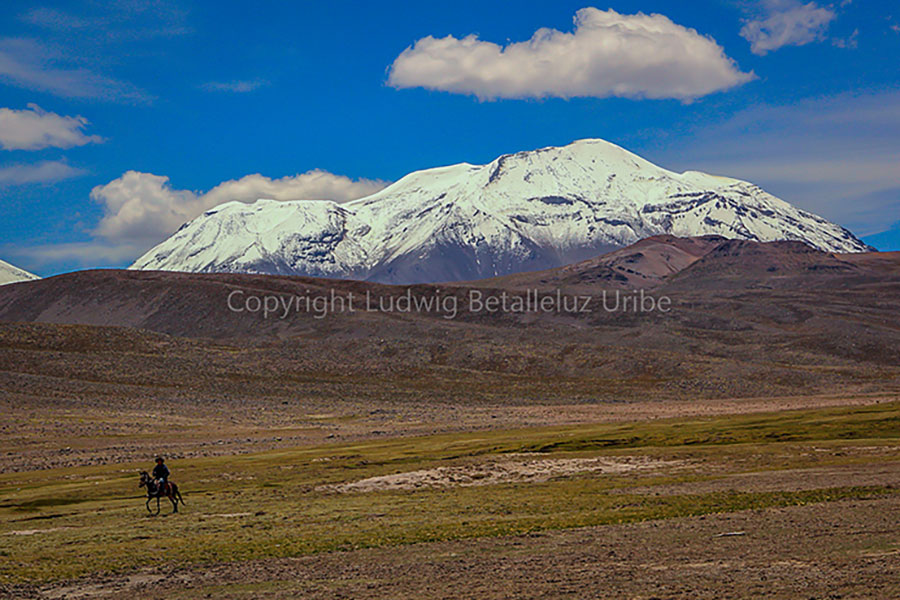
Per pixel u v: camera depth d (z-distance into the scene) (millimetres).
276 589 25047
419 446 88875
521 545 30750
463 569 26734
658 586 22906
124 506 49031
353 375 189250
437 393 170500
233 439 106438
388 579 25766
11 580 27297
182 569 28625
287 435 111438
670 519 35500
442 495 50000
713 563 25547
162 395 147750
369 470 66500
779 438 79812
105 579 27312
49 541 35344
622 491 48531
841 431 81625
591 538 31531
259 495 53000
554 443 83688
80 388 144250
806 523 32062
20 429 105500
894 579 21984
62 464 81188
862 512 34031
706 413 137125
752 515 35125
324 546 32156
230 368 185000
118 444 98312
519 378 195500
